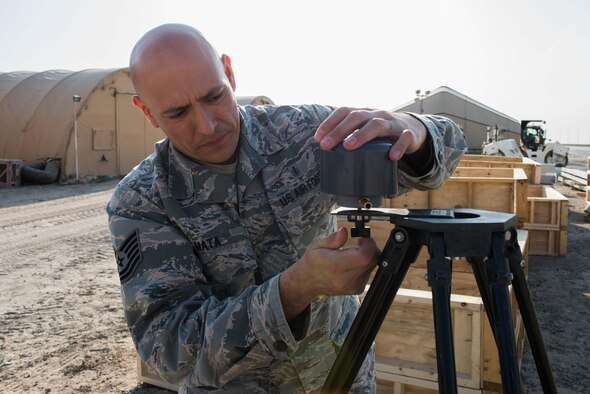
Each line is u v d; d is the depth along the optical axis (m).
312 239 1.61
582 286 6.38
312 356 1.57
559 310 5.57
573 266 7.29
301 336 1.25
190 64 1.28
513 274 1.22
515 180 5.75
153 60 1.28
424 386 2.88
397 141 1.14
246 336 1.20
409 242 1.14
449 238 1.07
